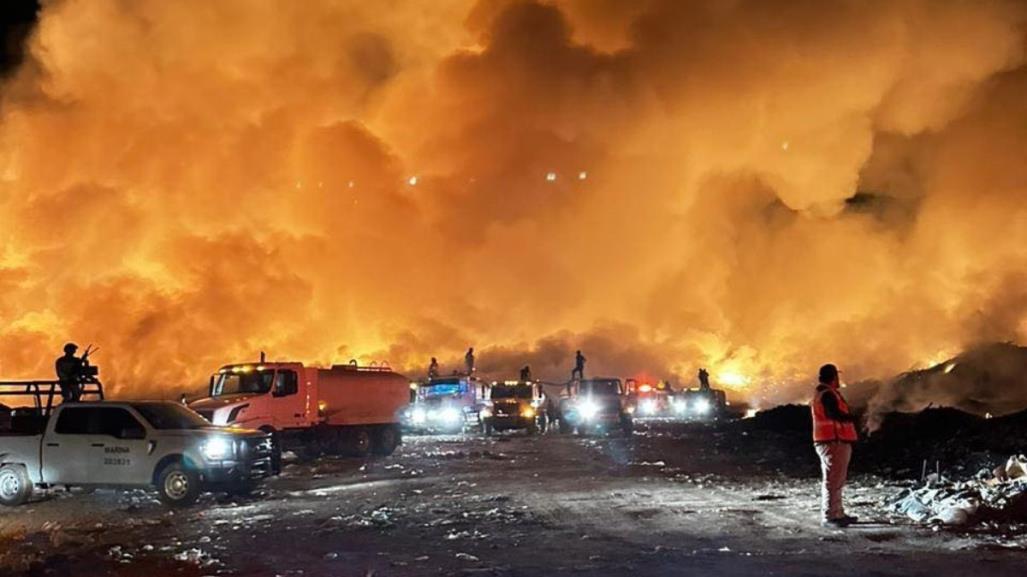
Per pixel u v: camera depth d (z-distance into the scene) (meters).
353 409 23.72
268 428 22.17
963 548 9.71
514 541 10.91
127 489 15.41
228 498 15.70
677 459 21.38
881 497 13.78
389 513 13.34
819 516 12.14
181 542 11.41
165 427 15.68
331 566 9.71
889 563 9.11
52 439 15.59
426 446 27.61
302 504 14.73
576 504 13.92
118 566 9.98
